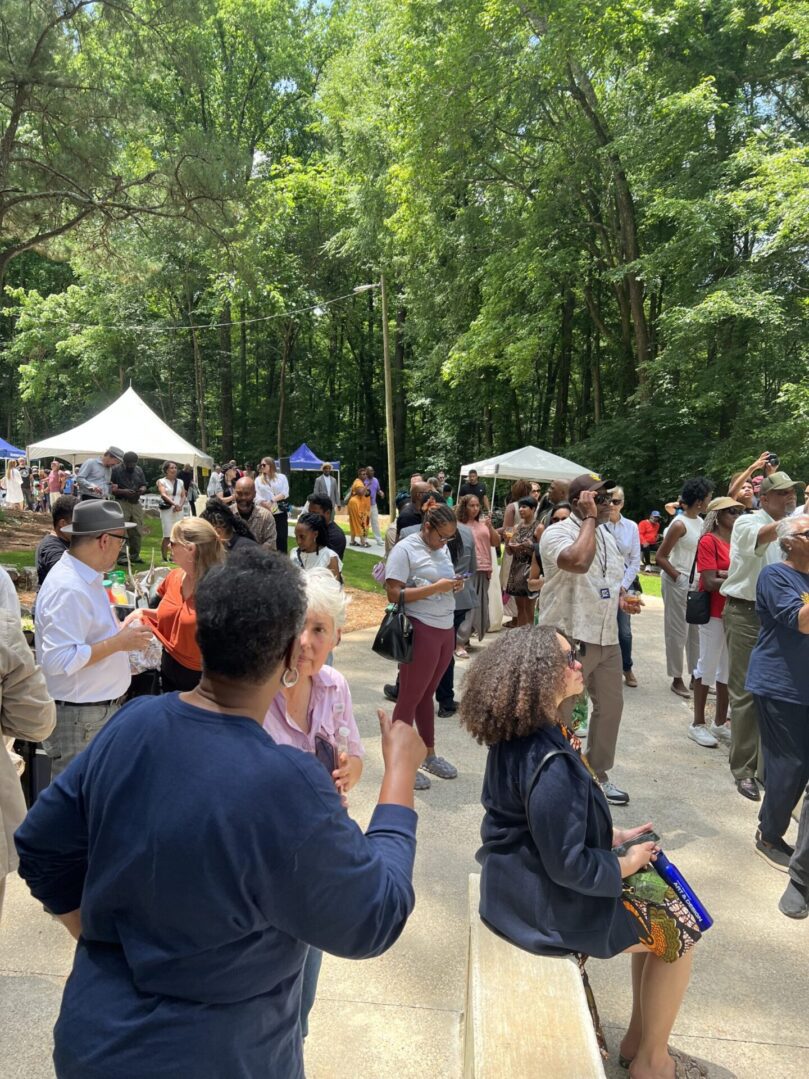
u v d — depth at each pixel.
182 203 16.92
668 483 22.12
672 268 20.89
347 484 42.38
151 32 16.36
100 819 1.33
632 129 20.67
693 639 6.77
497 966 2.40
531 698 2.35
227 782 1.28
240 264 18.09
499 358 25.28
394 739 1.67
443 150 21.80
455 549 5.68
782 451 19.39
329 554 5.01
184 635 3.74
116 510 3.48
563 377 31.31
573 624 4.51
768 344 19.97
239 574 1.41
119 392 41.44
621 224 23.27
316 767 1.38
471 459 36.00
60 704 3.42
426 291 27.47
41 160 16.39
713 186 19.69
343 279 37.44
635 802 4.86
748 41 20.03
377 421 43.66
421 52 20.67
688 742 5.95
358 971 3.19
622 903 2.43
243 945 1.29
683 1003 3.03
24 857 1.44
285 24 36.44
